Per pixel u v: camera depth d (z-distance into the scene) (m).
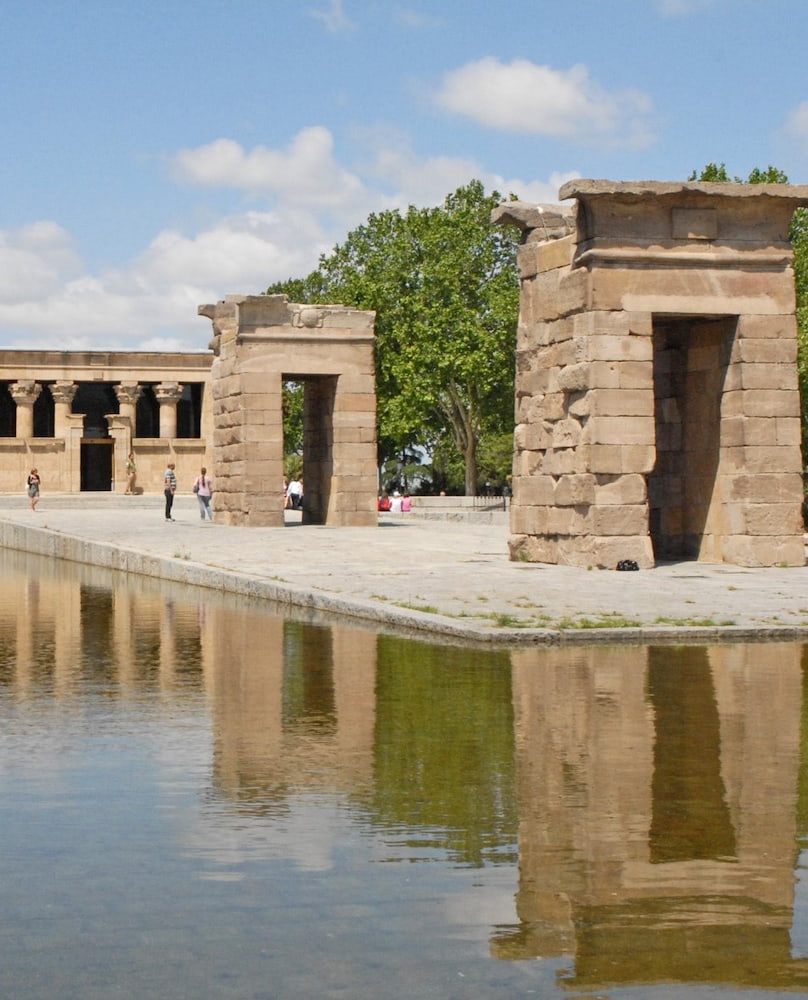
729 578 25.95
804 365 57.94
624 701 13.60
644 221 28.92
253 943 6.84
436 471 109.25
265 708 13.59
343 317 48.44
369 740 11.86
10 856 8.28
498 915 7.23
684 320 30.73
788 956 6.68
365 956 6.67
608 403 28.66
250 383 47.72
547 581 25.02
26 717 13.23
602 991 6.28
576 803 9.59
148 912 7.28
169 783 10.26
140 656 17.92
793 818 9.20
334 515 48.53
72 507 71.56
